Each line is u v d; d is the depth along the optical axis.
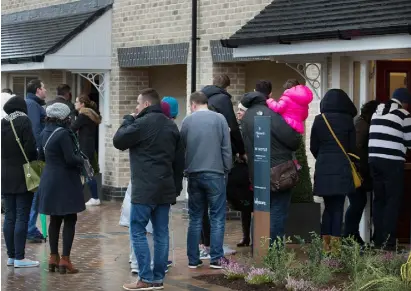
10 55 20.16
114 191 19.48
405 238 13.15
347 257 10.54
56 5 21.70
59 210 10.93
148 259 10.12
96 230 14.91
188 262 11.51
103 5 19.75
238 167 12.45
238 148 12.16
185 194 17.89
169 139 10.08
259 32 12.96
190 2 17.02
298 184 12.67
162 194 10.04
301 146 12.76
